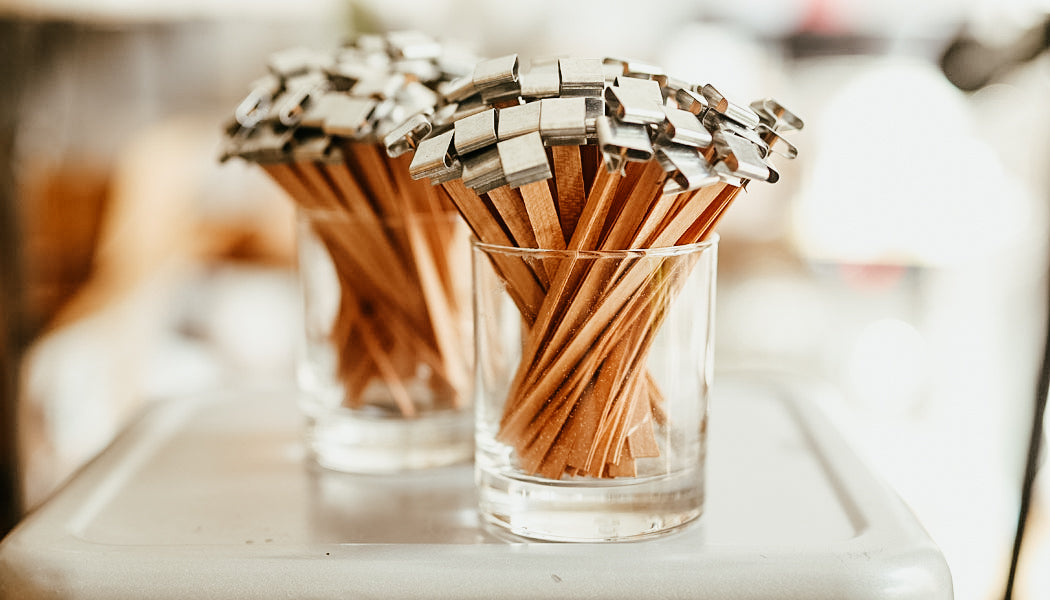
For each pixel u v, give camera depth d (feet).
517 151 1.53
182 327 4.53
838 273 4.48
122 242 4.32
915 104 4.25
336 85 1.88
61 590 1.64
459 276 1.93
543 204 1.59
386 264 1.89
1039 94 3.58
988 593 3.09
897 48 4.29
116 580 1.64
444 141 1.60
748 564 1.63
